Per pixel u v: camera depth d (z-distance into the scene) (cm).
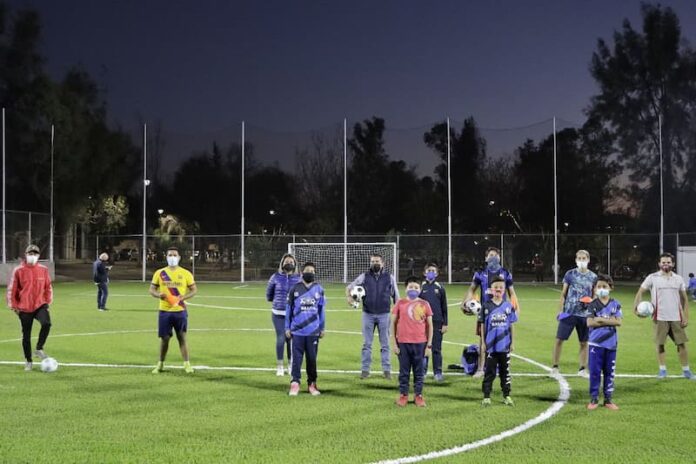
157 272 1134
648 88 5156
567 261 4256
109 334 1659
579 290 1116
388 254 4147
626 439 740
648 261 4178
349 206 5462
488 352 915
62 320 1980
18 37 4441
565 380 1088
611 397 915
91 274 4575
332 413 855
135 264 4556
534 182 5266
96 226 5125
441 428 784
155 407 883
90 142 4872
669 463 657
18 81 4441
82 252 4647
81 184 4772
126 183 5359
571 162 5241
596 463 657
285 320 1026
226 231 5600
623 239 4212
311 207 5544
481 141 5353
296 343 973
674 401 931
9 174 4403
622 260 4216
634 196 5172
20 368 1177
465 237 4269
